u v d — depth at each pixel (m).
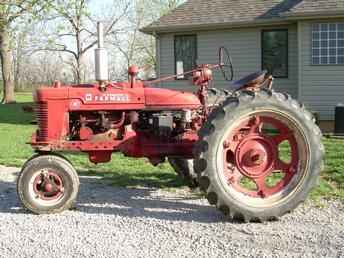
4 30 23.20
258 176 5.41
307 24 14.95
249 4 16.88
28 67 46.69
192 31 17.16
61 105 5.88
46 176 5.69
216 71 16.83
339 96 14.95
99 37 5.87
